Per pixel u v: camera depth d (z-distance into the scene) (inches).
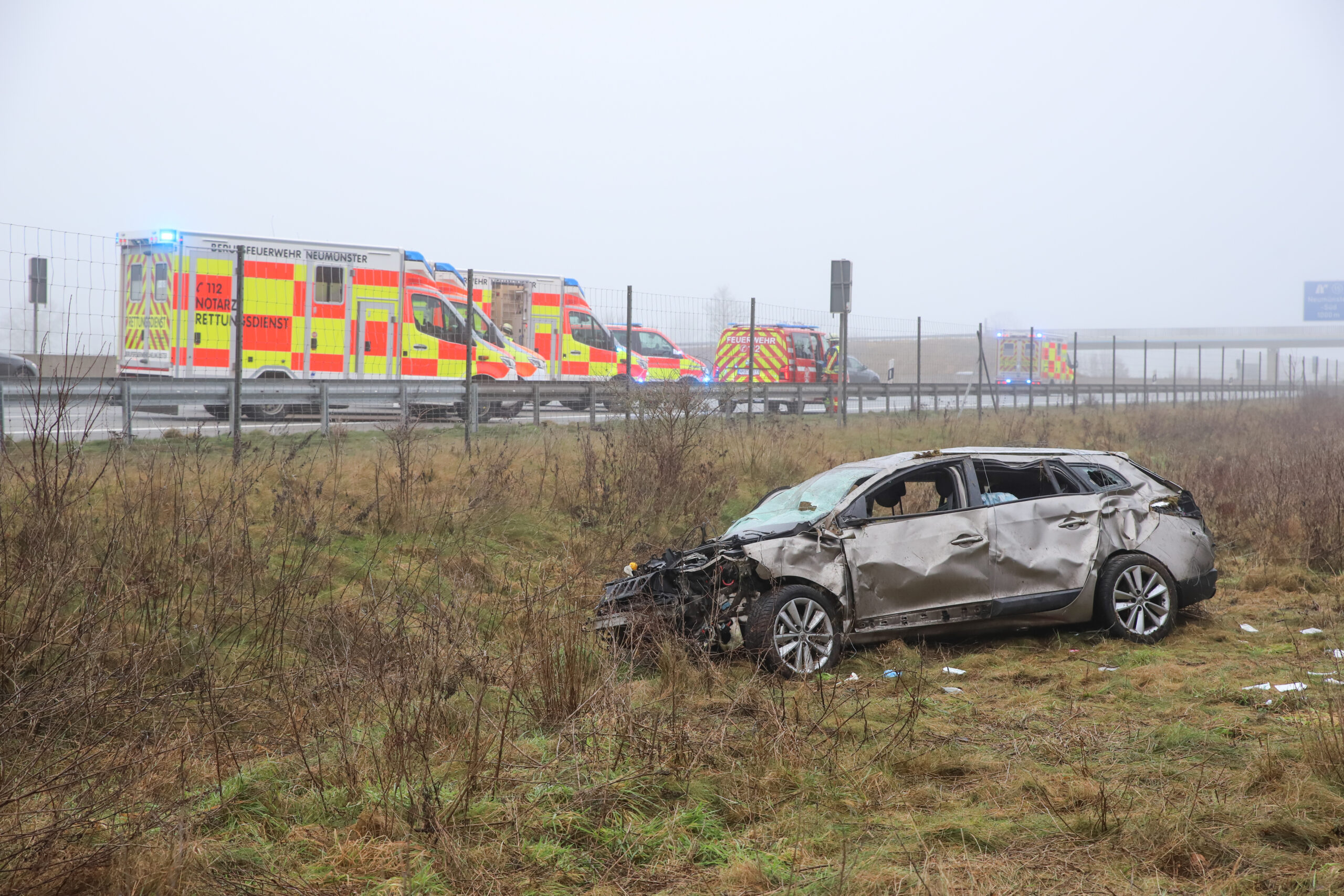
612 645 251.6
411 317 879.1
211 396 591.2
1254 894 139.3
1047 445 802.8
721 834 165.3
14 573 240.1
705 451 571.2
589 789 175.8
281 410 685.9
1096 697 242.7
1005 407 1322.6
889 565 282.4
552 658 233.3
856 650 291.1
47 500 269.6
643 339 1197.7
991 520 296.8
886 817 171.5
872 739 208.7
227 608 279.9
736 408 826.8
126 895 139.8
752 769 189.0
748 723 220.7
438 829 160.7
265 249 810.2
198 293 782.5
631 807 174.1
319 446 556.1
